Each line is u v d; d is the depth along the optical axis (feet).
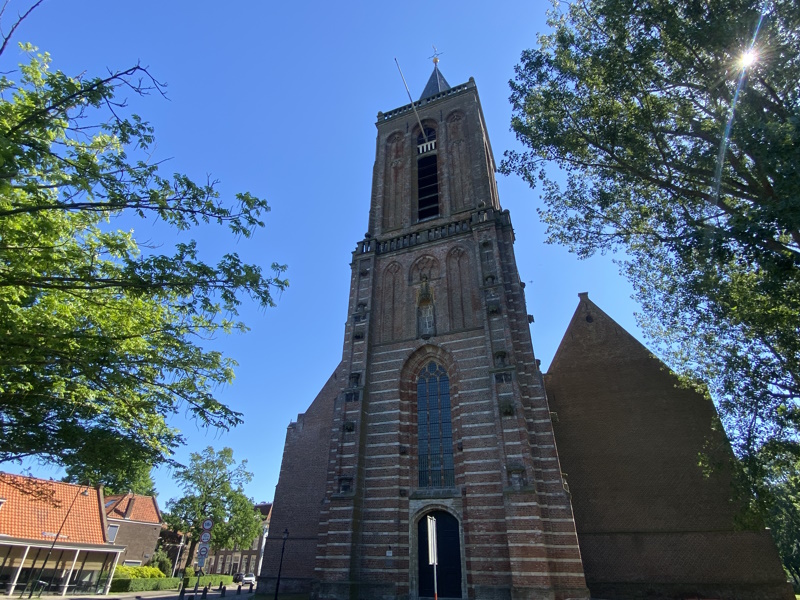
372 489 100.42
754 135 48.16
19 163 27.81
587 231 79.87
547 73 73.72
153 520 240.12
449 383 108.88
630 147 67.56
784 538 184.14
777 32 53.36
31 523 150.10
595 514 107.24
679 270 76.43
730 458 88.89
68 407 58.34
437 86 186.60
